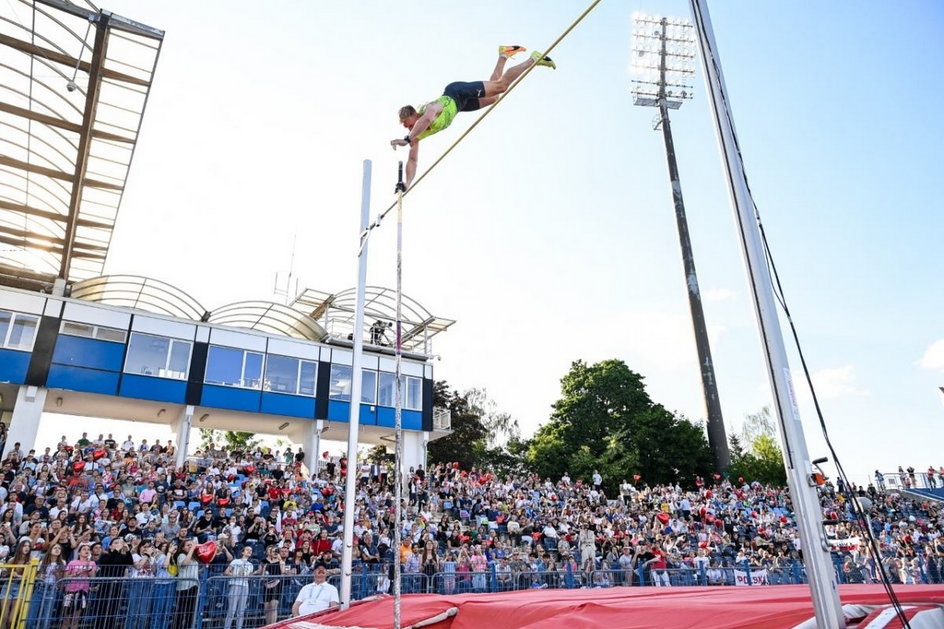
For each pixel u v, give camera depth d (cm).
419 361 3212
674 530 2220
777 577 1695
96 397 2478
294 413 2798
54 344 2369
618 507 2616
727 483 3319
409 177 709
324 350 2961
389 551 1577
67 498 1505
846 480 407
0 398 2486
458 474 2627
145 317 2575
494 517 2211
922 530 2689
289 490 1925
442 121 657
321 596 881
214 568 1154
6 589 874
